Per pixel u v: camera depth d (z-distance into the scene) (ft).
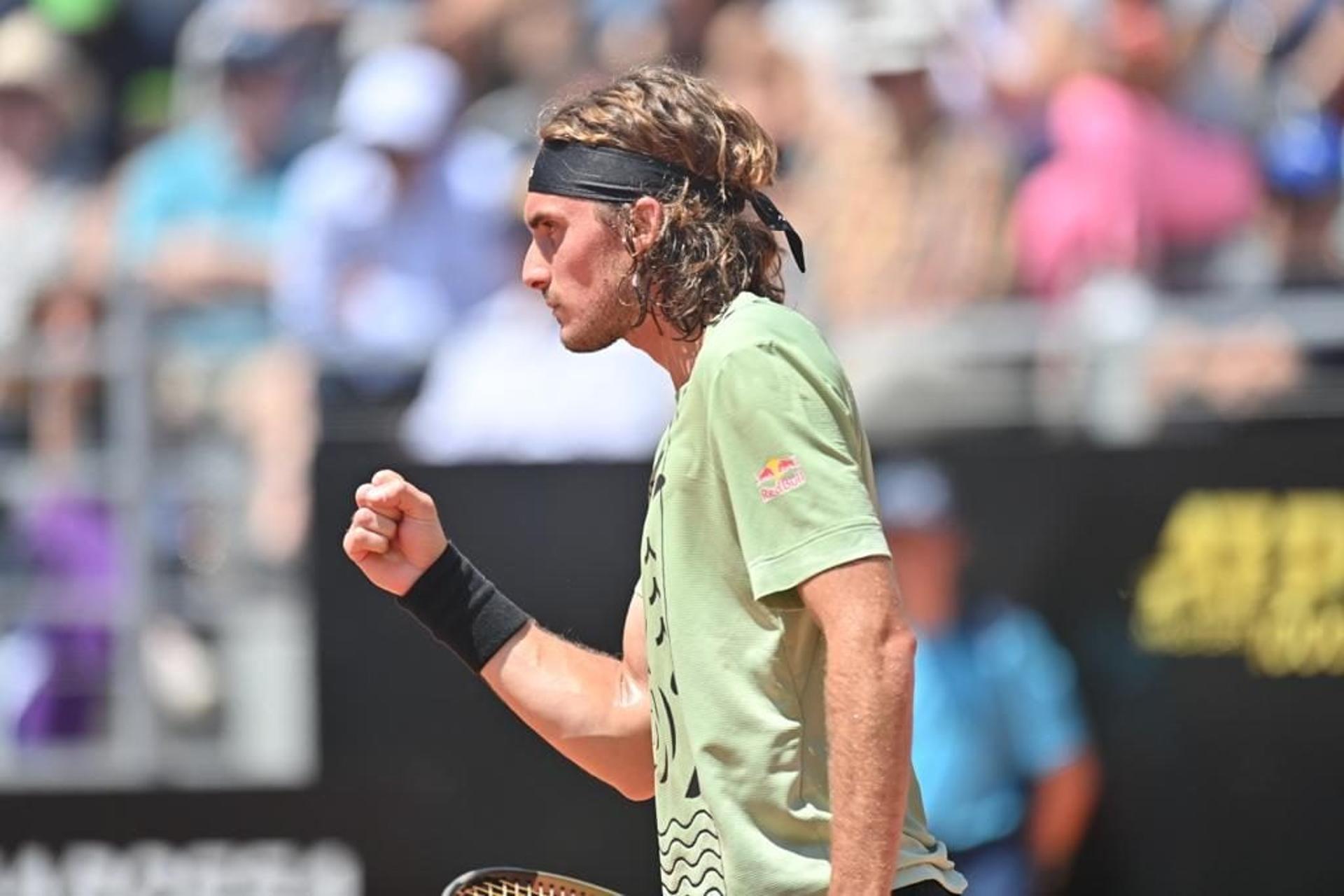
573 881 36.60
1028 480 71.05
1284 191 87.15
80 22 99.19
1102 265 83.41
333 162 89.04
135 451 77.36
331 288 86.58
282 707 79.66
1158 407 76.18
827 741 31.53
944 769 70.03
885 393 74.90
